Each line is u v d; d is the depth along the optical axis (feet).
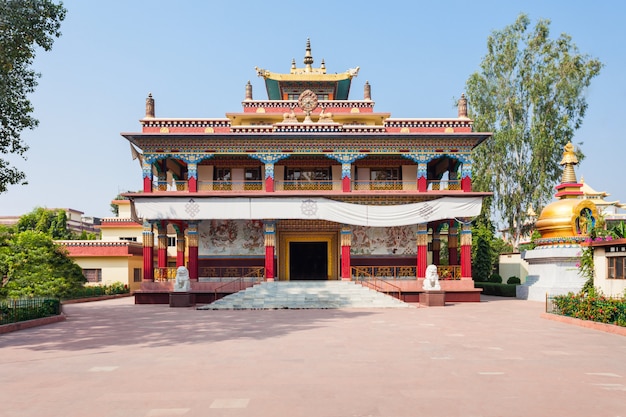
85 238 167.73
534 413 21.70
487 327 54.03
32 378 29.01
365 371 30.42
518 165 130.41
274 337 46.14
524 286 102.47
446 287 93.35
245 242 102.22
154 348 39.99
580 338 45.09
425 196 93.97
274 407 22.59
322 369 31.04
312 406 22.72
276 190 102.12
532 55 132.46
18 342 44.37
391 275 101.04
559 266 94.53
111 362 33.91
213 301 88.07
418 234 94.22
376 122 115.85
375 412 21.80
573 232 94.12
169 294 90.74
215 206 91.45
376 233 103.40
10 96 58.85
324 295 84.07
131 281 126.93
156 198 91.25
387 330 51.44
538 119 128.26
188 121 94.43
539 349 38.88
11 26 56.03
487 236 129.59
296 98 123.44
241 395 24.73
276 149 94.17
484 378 28.48
